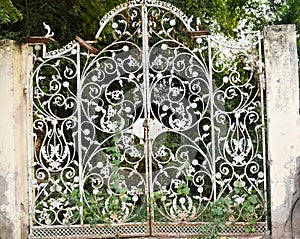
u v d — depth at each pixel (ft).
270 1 33.76
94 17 27.27
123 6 19.60
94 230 19.42
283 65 18.60
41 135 20.71
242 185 19.12
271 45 18.70
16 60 19.07
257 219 19.13
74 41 19.63
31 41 19.39
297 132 18.49
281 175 18.56
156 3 19.53
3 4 18.79
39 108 20.16
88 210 19.60
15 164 18.76
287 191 18.49
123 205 19.43
